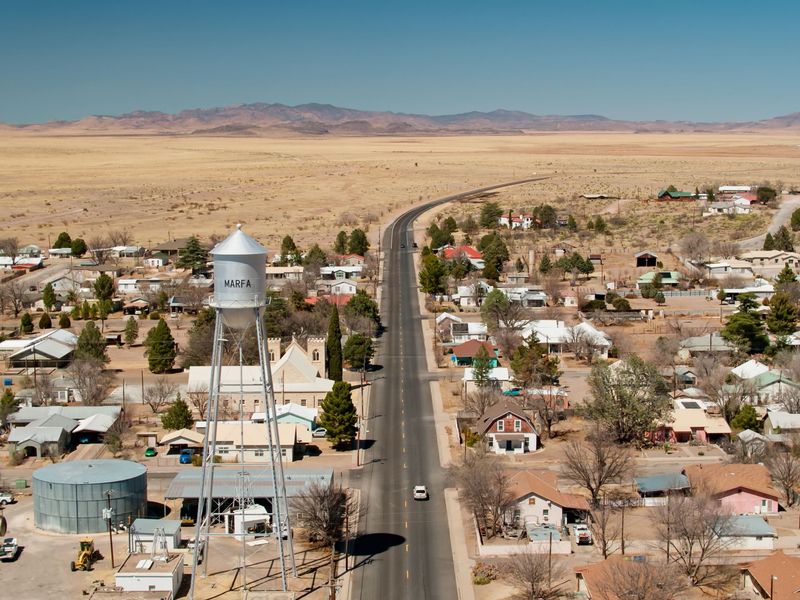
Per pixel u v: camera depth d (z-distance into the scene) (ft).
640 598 278.87
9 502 383.65
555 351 612.29
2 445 455.63
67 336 610.24
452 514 370.94
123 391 514.27
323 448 447.42
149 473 416.26
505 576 316.19
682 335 614.34
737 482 366.43
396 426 476.95
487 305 654.53
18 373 566.77
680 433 452.35
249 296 314.35
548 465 419.74
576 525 345.72
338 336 540.52
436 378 558.56
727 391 483.92
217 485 370.94
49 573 322.14
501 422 444.55
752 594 297.74
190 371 512.22
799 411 463.83
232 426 441.27
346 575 320.29
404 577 317.83
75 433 457.68
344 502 381.40
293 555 319.88
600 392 458.91
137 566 315.37
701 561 310.65
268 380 325.42
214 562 331.77
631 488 388.78
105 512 344.49
